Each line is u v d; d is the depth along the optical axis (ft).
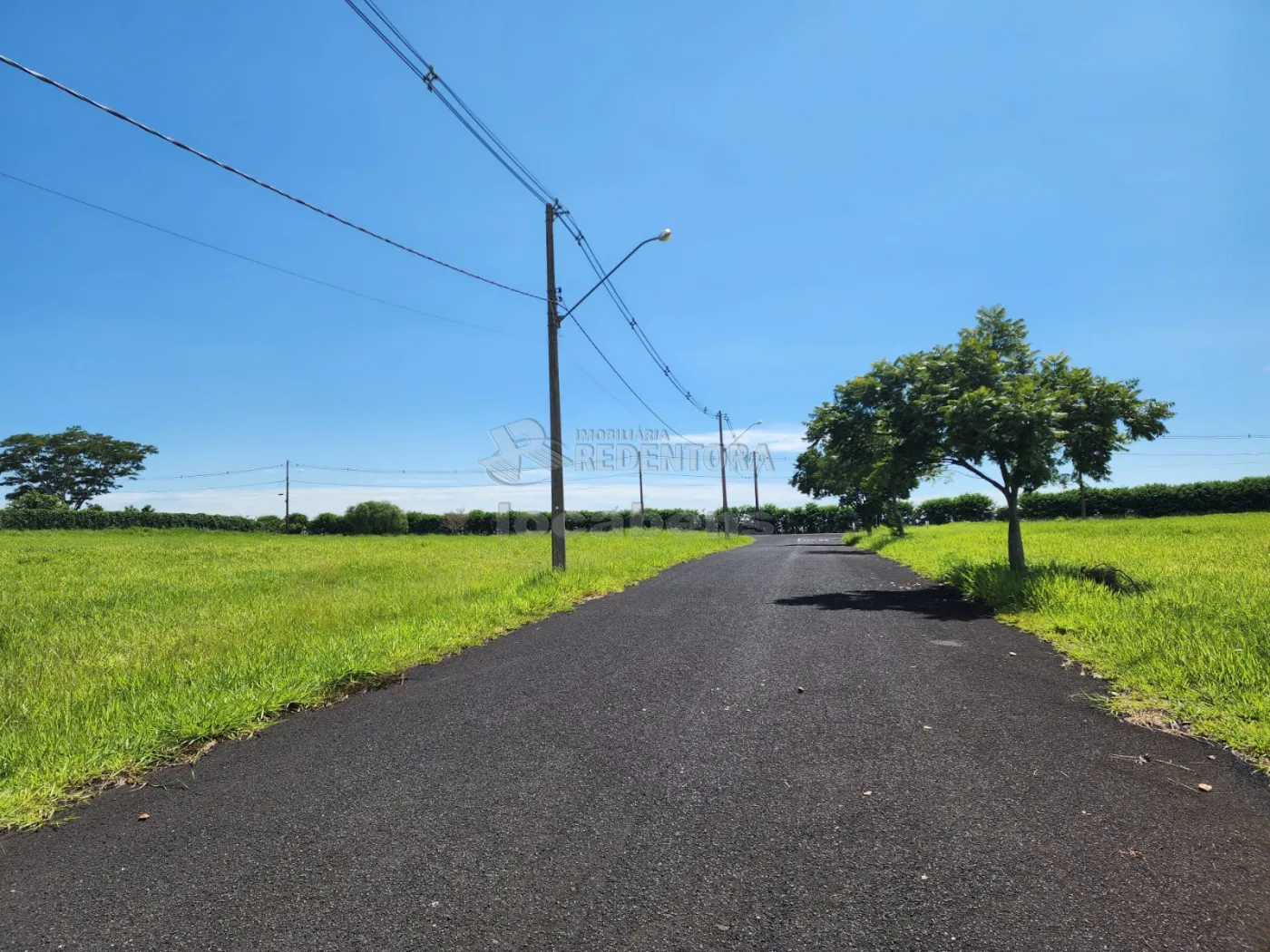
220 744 15.97
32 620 32.63
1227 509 134.82
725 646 25.21
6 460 183.11
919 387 41.73
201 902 9.38
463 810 12.02
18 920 9.09
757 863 9.93
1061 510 154.20
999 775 12.85
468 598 37.06
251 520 175.32
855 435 44.68
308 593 40.22
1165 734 14.87
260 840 11.16
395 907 9.11
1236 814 11.14
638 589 44.24
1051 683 19.24
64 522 138.51
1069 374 41.63
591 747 14.96
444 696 19.52
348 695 20.12
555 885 9.52
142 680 20.72
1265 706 15.31
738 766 13.61
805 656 23.08
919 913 8.61
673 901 9.03
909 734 15.19
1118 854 9.95
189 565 61.00
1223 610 24.90
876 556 75.00
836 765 13.51
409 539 118.01
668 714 17.20
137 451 201.36
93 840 11.39
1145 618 24.80
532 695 19.36
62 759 14.46
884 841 10.47
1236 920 8.32
